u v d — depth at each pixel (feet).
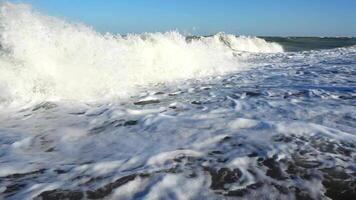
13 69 18.62
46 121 14.19
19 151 10.82
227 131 11.80
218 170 8.96
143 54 26.61
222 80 24.40
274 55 53.21
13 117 14.85
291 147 10.27
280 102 16.12
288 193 7.91
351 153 9.87
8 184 8.52
